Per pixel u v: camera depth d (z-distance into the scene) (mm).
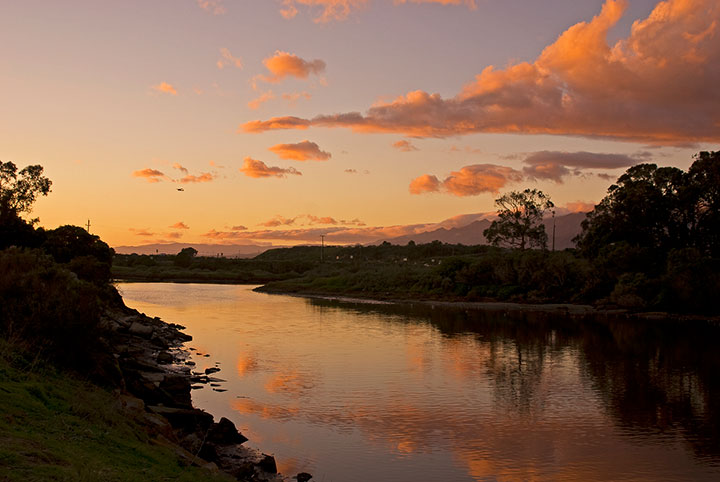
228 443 18859
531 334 49438
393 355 37562
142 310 69500
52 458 8750
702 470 17422
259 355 36875
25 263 18641
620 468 17578
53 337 16375
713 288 62375
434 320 61438
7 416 10094
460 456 18484
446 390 27500
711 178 72438
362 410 23719
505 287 88875
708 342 44531
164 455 12047
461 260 101125
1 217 57344
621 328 54125
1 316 16062
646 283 68500
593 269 78062
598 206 82312
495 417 23000
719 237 72188
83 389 14648
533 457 18453
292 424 21625
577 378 30625
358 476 16703
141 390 19953
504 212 110938
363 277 115000
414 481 16422
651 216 75750
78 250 56875
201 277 158875
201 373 30281
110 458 10148
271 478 16125
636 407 24656
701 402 25500
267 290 122875
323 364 33938
